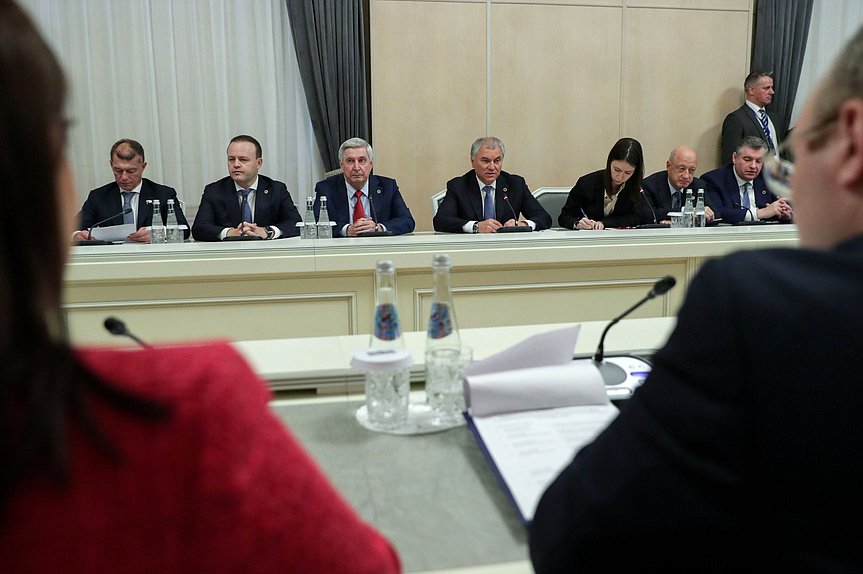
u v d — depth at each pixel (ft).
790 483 1.48
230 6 16.15
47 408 1.13
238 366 1.38
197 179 16.48
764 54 18.45
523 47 17.40
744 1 18.16
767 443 1.49
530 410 3.53
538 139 17.80
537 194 15.06
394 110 17.15
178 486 1.22
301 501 1.33
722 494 1.51
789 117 18.92
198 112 16.30
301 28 16.29
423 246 8.65
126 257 8.05
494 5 17.16
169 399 1.24
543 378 3.55
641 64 17.95
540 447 3.18
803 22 18.48
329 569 1.32
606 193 13.93
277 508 1.28
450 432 3.67
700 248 9.17
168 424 1.22
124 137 16.03
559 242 9.02
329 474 3.21
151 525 1.20
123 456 1.19
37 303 1.14
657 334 5.49
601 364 4.32
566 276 8.99
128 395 1.21
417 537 2.68
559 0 17.37
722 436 1.51
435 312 3.96
